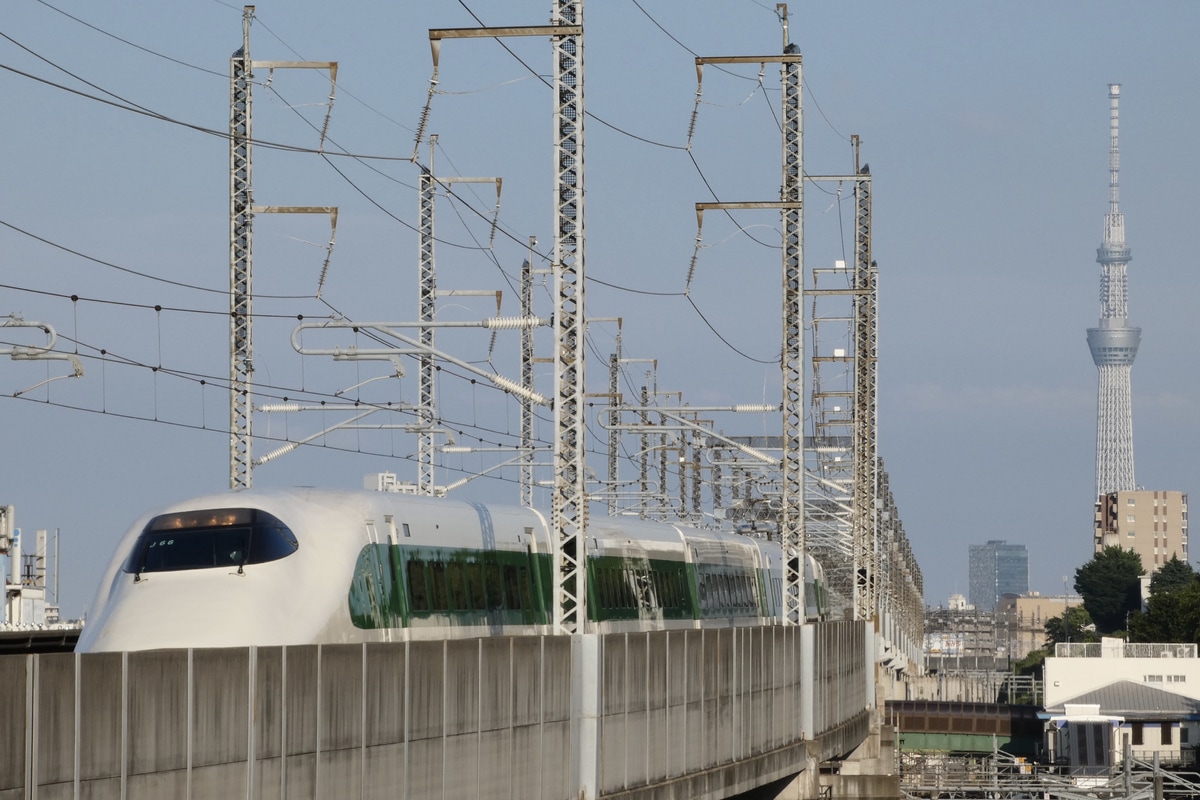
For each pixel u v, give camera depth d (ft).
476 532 482.69
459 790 337.52
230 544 375.04
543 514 547.08
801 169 634.02
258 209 552.00
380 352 466.29
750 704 542.57
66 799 225.35
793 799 618.85
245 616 361.71
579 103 407.64
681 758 466.29
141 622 357.82
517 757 364.99
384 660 309.22
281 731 275.18
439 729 329.52
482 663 349.20
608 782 407.23
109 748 233.96
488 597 482.28
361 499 418.92
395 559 422.41
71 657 227.20
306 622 374.43
